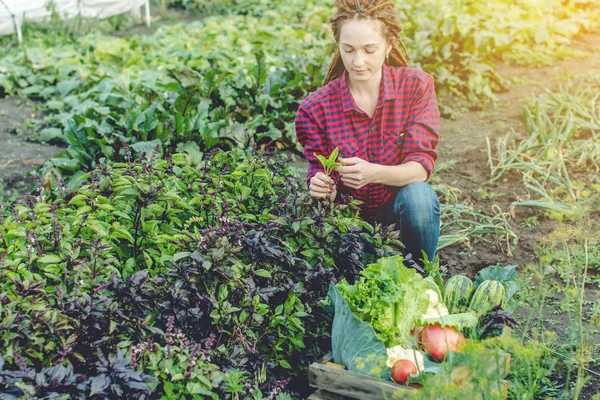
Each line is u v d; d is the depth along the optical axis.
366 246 3.69
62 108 7.98
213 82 6.39
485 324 3.13
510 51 9.63
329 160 3.49
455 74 8.33
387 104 3.71
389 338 3.06
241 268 3.13
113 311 2.77
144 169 3.64
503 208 5.46
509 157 6.09
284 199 3.62
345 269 3.48
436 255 4.48
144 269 3.31
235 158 4.34
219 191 3.78
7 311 2.66
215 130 5.76
